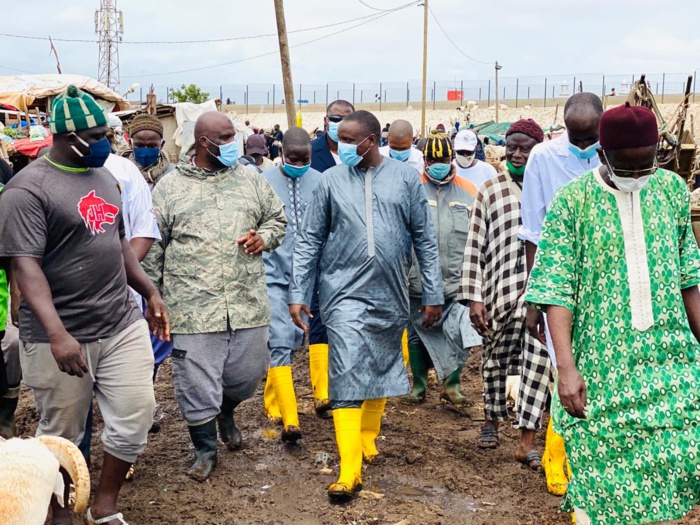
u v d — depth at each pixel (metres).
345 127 5.57
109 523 4.71
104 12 58.53
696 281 3.89
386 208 5.60
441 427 6.96
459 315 7.09
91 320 4.53
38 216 4.32
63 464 3.88
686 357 3.80
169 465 6.03
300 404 7.48
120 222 4.82
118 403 4.63
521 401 5.84
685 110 10.05
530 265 5.39
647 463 3.72
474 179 8.27
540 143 5.41
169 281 5.73
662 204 3.83
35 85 25.95
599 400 3.82
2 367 5.74
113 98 27.69
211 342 5.70
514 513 5.33
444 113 67.56
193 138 6.11
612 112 3.70
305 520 5.23
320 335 7.11
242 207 5.79
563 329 3.82
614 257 3.81
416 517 5.23
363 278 5.57
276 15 19.11
